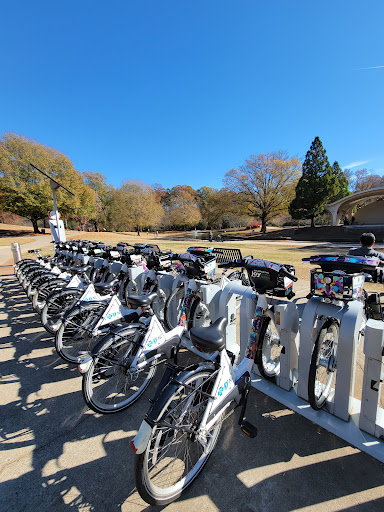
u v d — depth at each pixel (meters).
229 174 32.44
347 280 1.62
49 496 1.47
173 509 1.38
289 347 2.04
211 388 1.57
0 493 1.49
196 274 2.89
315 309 1.83
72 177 27.45
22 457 1.73
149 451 1.36
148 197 35.56
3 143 24.61
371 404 1.64
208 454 1.60
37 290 4.04
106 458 1.71
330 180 27.61
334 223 29.12
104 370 2.09
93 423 2.02
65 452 1.76
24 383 2.56
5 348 3.29
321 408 1.89
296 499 1.40
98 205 40.62
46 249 13.97
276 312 1.97
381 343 1.54
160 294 3.52
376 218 31.58
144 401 2.26
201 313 3.02
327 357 2.00
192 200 45.81
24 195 24.88
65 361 2.88
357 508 1.34
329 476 1.51
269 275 1.86
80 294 3.37
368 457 1.62
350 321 1.68
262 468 1.59
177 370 1.52
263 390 2.15
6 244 17.19
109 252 4.53
